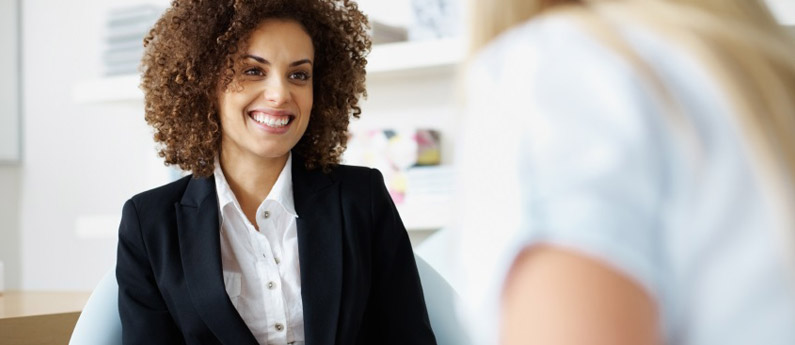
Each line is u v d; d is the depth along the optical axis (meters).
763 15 0.43
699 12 0.42
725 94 0.38
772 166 0.37
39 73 3.26
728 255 0.37
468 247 0.40
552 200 0.37
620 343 0.34
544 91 0.39
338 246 1.37
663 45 0.40
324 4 1.53
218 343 1.33
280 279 1.38
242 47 1.38
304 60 1.40
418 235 2.56
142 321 1.34
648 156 0.36
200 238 1.35
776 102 0.38
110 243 3.14
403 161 2.41
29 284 3.29
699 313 0.38
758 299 0.37
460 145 0.43
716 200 0.37
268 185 1.42
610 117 0.37
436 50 2.30
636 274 0.35
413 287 1.41
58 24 3.23
